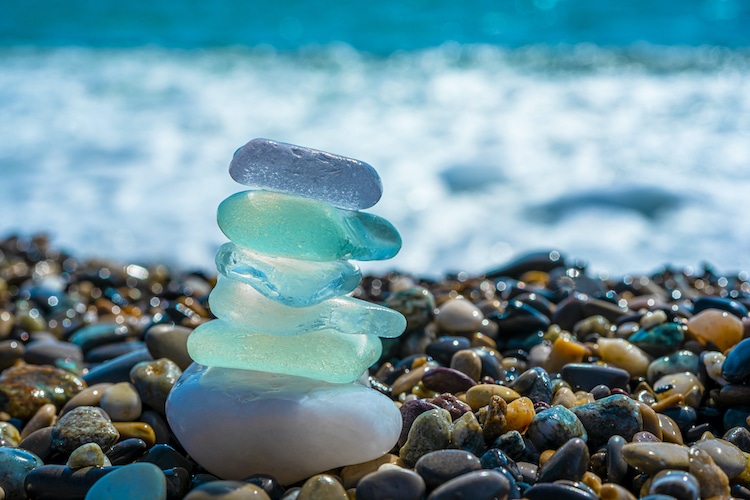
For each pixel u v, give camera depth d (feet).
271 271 1.21
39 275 2.24
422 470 1.17
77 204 2.97
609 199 2.78
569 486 1.15
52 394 1.43
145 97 4.64
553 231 2.56
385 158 3.33
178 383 1.26
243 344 1.23
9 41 6.72
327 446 1.20
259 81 5.10
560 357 1.46
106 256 2.52
